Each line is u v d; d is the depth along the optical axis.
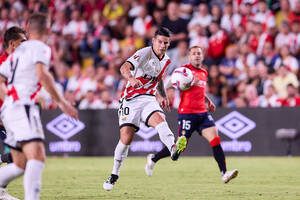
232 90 48.78
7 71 14.72
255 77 47.41
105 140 43.19
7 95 14.37
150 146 42.16
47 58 13.76
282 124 41.16
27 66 13.88
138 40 55.25
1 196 17.53
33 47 13.88
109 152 43.16
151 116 21.27
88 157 43.09
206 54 51.12
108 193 20.66
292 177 26.70
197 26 53.06
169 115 41.41
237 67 50.12
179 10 56.31
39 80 13.93
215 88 47.12
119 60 52.81
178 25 53.53
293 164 34.44
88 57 57.38
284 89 46.75
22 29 17.30
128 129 21.25
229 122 41.72
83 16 59.38
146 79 21.55
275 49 51.62
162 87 23.30
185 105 24.17
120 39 58.06
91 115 43.47
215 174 28.38
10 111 13.96
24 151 13.86
